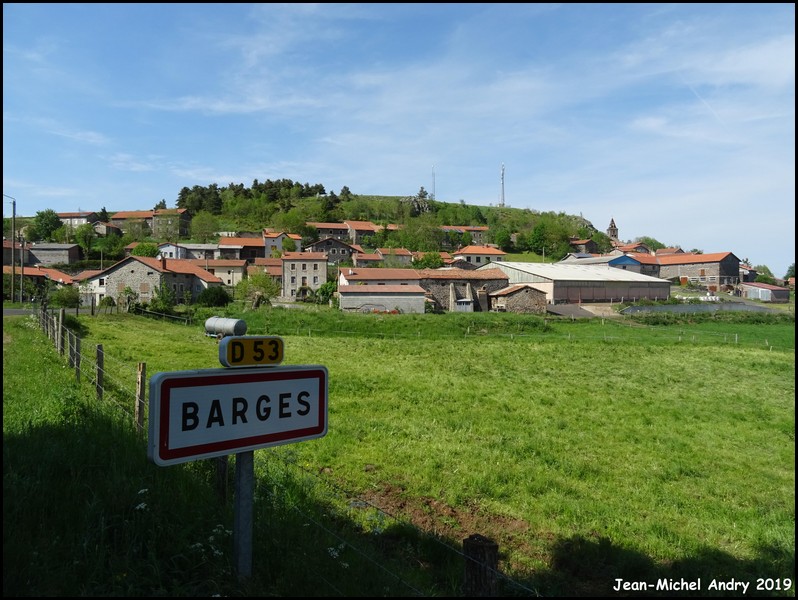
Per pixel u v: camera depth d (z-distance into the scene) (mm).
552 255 150375
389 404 17125
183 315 47031
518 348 36000
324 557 5633
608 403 20312
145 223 151000
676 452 14227
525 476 11219
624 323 58125
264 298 65688
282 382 4457
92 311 39188
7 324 26328
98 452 7250
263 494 7301
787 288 104062
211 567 4910
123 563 4746
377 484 10023
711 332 53750
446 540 7910
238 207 181750
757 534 9203
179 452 3768
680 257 116188
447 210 189875
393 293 67875
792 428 17859
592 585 7262
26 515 5238
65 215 148250
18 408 9062
